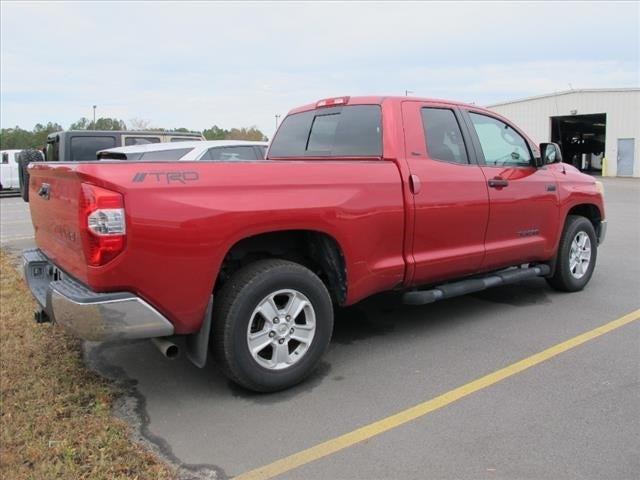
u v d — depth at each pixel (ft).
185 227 10.78
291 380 12.65
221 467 9.80
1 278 23.20
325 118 16.51
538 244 18.57
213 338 12.02
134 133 40.50
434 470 9.57
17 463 9.77
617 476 9.30
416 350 15.11
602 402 11.90
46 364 14.23
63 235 11.85
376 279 13.99
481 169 16.40
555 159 18.95
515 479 9.28
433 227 14.97
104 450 10.16
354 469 9.66
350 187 13.21
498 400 12.07
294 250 13.84
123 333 10.60
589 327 16.74
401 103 15.10
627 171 117.19
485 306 19.12
